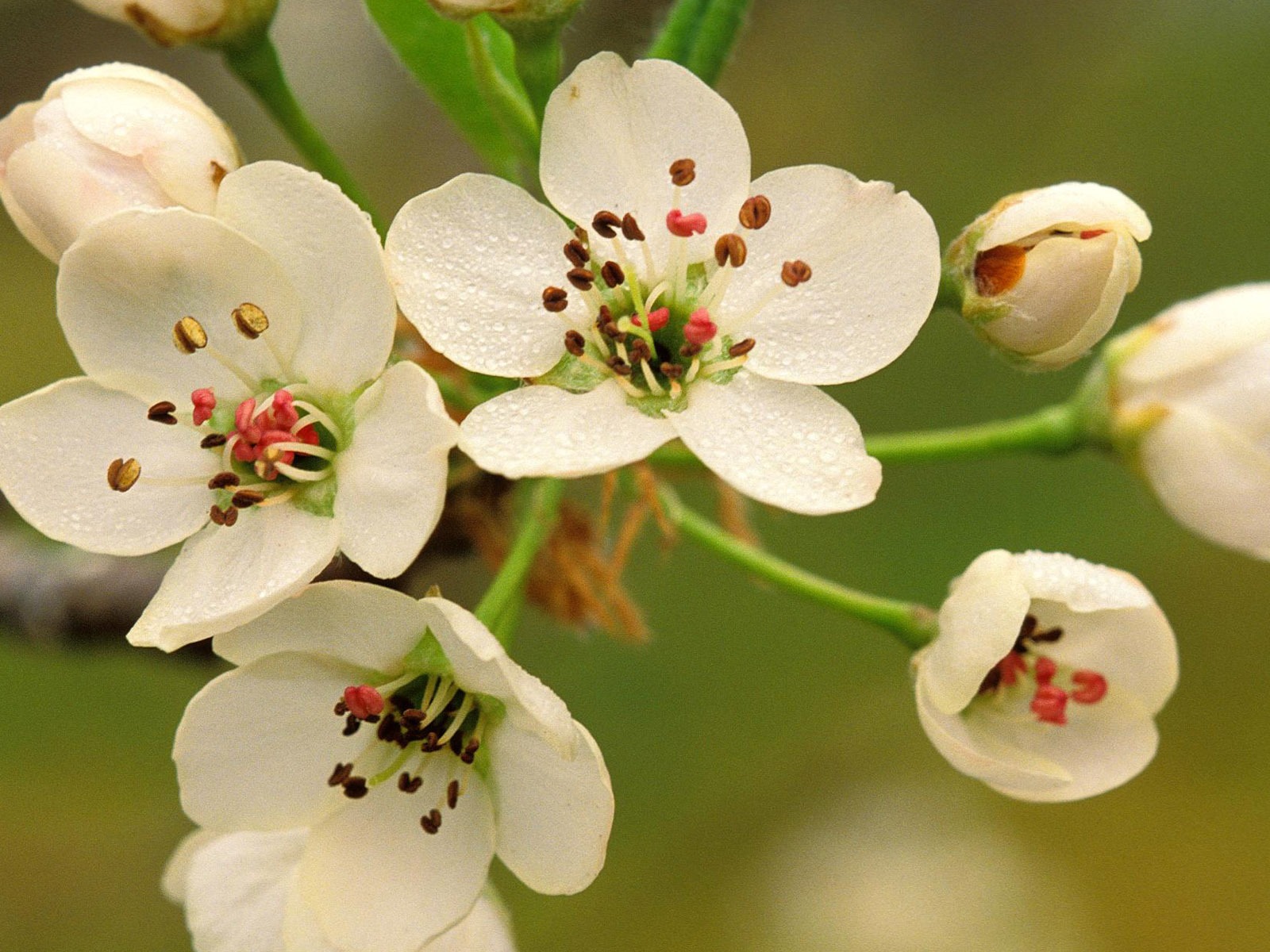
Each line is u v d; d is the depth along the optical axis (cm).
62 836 29
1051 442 23
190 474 21
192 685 29
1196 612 34
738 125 22
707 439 21
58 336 34
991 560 22
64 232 21
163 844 29
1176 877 33
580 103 21
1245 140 32
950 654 22
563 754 21
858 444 21
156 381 21
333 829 21
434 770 21
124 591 24
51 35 36
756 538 24
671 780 28
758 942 31
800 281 21
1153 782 34
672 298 22
